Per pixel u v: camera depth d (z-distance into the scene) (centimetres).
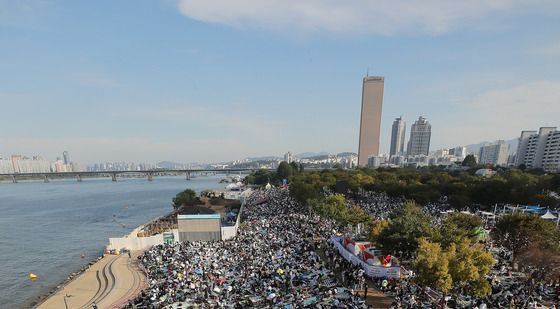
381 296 3136
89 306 3609
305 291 3194
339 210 6238
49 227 9425
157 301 3169
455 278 2709
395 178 11931
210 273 3838
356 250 4028
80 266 5872
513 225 4075
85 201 15612
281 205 9900
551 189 9269
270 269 3850
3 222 10269
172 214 9619
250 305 2944
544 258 3152
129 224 9869
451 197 8050
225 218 8612
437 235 3631
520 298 2869
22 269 5756
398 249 3594
